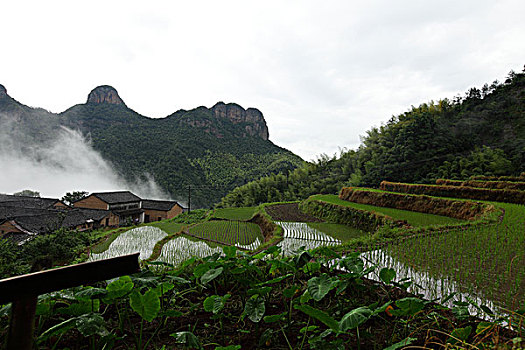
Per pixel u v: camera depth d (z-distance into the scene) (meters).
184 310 3.73
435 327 3.34
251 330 3.26
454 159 29.34
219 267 3.86
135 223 39.72
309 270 4.57
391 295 4.32
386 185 26.36
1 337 2.78
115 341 2.96
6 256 12.22
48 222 26.92
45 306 2.72
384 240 9.58
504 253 7.79
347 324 2.49
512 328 3.30
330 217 20.83
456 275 6.06
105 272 1.74
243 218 24.69
